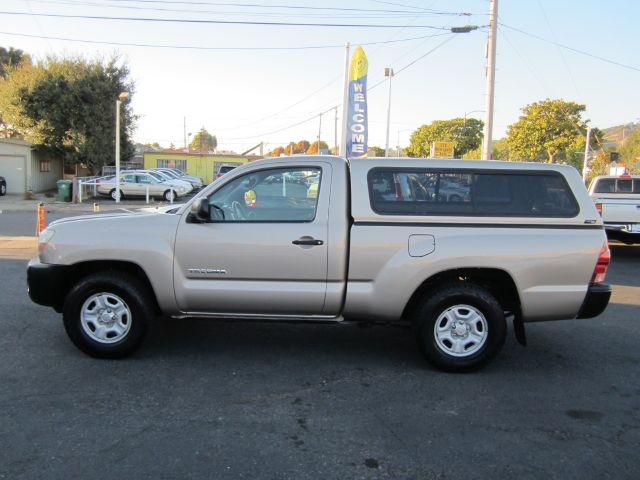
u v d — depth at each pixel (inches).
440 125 2928.2
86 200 1119.0
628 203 455.5
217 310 191.5
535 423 154.2
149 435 141.8
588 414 160.9
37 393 166.4
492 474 127.3
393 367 196.2
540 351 218.7
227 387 174.6
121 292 191.2
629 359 210.8
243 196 192.1
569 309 187.3
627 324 261.3
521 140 1777.8
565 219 187.2
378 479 124.2
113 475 123.0
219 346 215.0
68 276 197.5
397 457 134.0
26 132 1280.8
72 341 195.0
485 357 188.2
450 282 189.9
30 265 195.9
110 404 159.9
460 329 189.2
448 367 189.0
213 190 192.9
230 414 155.3
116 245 188.1
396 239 184.2
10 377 178.7
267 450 135.6
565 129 1722.4
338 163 191.6
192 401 163.3
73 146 1284.4
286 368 193.0
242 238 185.9
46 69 1269.7
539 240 184.7
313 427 148.6
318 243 184.4
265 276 187.0
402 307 186.9
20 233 575.2
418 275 183.9
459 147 2908.5
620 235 463.5
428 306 187.0
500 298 201.9
